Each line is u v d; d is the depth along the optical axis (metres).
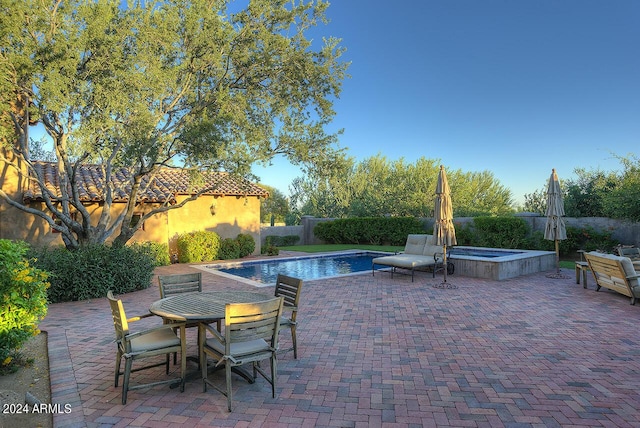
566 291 8.97
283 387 3.95
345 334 5.80
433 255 11.77
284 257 17.34
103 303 8.09
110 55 8.16
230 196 17.98
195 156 9.09
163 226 15.77
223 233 17.78
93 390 3.90
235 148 9.36
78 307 7.72
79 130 7.94
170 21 8.52
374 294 8.87
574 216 17.25
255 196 18.84
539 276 11.30
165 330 4.29
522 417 3.29
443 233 9.91
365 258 18.41
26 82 7.78
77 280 8.24
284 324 4.62
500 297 8.39
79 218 13.65
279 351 4.02
